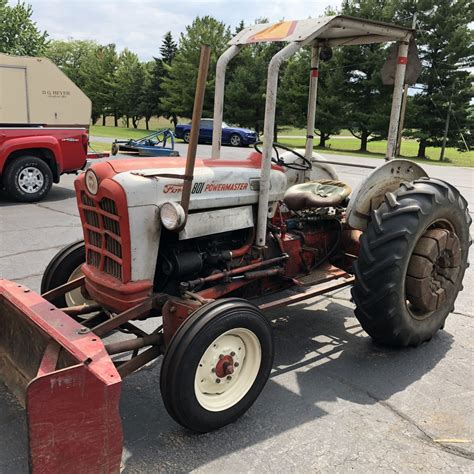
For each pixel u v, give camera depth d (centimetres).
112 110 5838
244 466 254
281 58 306
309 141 459
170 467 252
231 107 3628
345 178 1224
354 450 268
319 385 333
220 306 270
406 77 397
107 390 216
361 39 404
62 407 209
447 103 2959
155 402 308
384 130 3086
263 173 328
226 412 278
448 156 3084
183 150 1888
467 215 399
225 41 4212
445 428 290
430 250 357
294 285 389
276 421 292
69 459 214
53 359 243
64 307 362
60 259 362
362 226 387
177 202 296
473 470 256
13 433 273
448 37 2895
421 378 345
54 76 1177
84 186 302
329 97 3119
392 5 2920
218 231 321
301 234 404
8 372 297
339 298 493
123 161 304
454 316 454
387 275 343
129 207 279
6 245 626
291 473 250
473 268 602
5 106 1130
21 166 884
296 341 398
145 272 292
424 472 253
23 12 3080
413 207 348
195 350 257
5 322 298
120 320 281
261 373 292
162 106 4484
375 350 385
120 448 226
